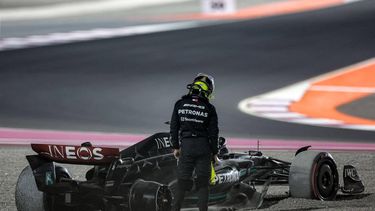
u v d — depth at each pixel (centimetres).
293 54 11844
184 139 2850
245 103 8462
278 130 6888
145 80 9825
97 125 7019
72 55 11569
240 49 12225
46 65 10769
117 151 2869
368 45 12450
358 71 10538
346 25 14225
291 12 16025
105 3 17712
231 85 9581
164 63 11062
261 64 11106
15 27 14450
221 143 3522
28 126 6912
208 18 15562
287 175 3728
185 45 12544
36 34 13538
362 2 16862
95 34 13550
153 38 13188
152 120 7344
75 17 15875
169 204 2883
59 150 2875
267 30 13975
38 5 17312
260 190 3997
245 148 5759
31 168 2958
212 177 2898
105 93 8938
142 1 17988
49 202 2933
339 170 4647
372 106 8344
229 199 3362
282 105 8369
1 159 4878
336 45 12525
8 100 8481
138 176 3003
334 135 6669
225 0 16050
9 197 3609
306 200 3509
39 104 8250
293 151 5616
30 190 2917
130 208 2853
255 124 7206
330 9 16175
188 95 2902
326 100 8706
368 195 3750
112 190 2909
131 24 14825
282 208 3344
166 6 17300
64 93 8925
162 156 3131
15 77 9925
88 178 3162
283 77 10175
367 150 5766
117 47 12300
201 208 2836
